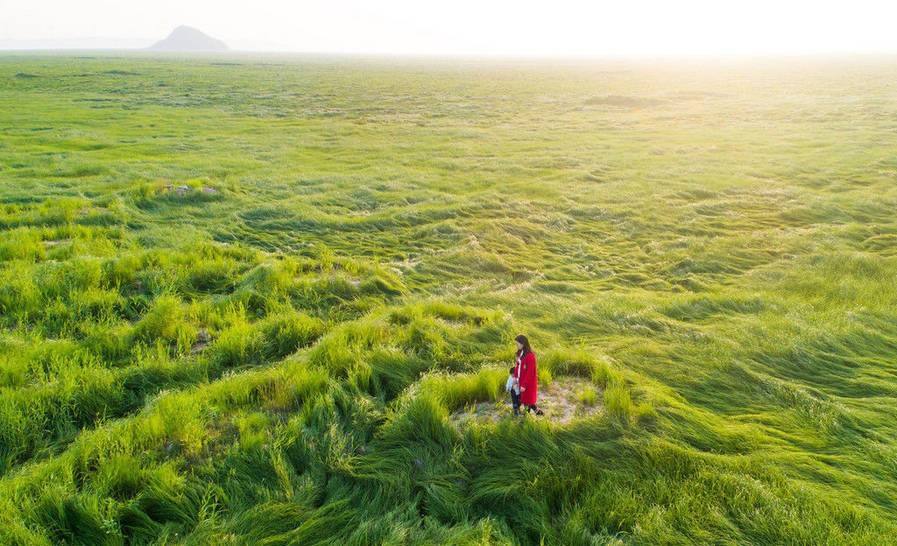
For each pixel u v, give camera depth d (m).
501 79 133.25
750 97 84.25
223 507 7.16
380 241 21.69
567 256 20.67
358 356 11.06
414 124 56.19
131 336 12.16
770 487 7.42
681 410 9.30
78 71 114.00
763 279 17.56
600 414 8.95
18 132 41.47
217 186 27.14
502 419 8.95
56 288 13.86
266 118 57.50
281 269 16.72
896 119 56.06
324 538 6.71
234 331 12.52
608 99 78.56
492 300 15.61
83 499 6.83
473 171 34.91
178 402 9.02
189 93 78.31
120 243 18.77
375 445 8.53
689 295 16.02
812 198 27.16
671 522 6.83
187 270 16.12
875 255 18.98
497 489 7.38
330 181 30.66
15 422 8.66
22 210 21.84
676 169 34.47
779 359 11.52
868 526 6.78
